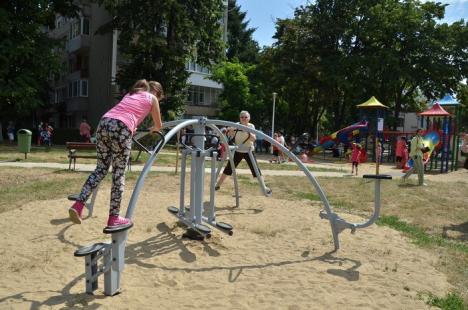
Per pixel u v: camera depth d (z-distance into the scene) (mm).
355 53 34594
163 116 31406
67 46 43938
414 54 33906
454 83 34125
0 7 27141
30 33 27750
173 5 28984
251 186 11539
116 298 4082
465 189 12992
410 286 4621
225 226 5883
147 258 5270
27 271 4730
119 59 38906
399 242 6383
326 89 36156
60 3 32406
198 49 32906
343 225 5801
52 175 12438
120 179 4156
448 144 21234
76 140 34438
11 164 15242
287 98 41062
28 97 27344
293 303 4098
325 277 4809
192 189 6008
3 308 3797
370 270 5094
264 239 6305
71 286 4336
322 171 17891
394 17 32688
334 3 35688
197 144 6238
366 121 28703
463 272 5203
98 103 40125
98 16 39500
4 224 6633
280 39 38188
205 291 4352
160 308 3906
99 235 6141
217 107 48000
